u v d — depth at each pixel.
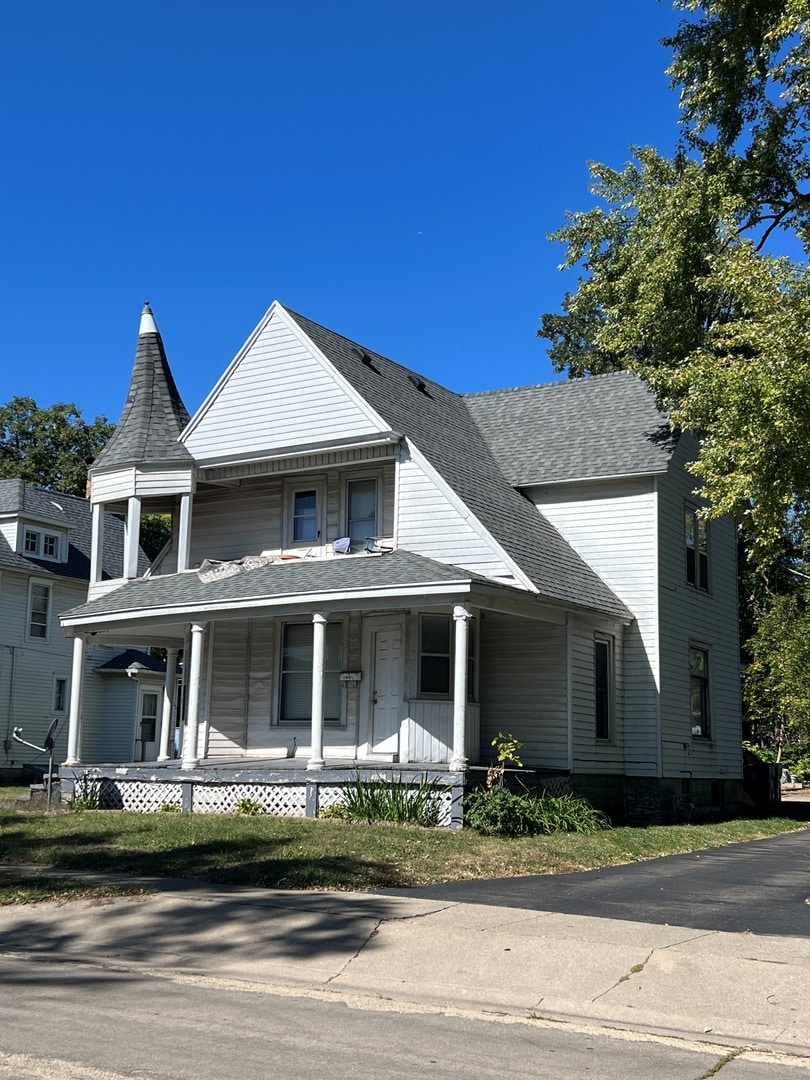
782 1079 6.12
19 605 36.03
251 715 21.64
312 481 21.92
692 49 22.53
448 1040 6.78
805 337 14.88
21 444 55.81
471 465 22.17
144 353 23.80
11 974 8.59
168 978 8.47
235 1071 5.95
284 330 21.52
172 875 12.41
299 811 17.66
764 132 22.42
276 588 18.81
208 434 22.08
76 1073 5.84
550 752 20.28
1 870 12.77
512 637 21.00
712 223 21.03
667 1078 6.07
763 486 15.71
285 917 9.99
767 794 27.75
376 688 20.09
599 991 7.88
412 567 18.19
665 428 23.00
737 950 8.65
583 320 40.44
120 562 40.88
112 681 39.06
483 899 11.07
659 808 21.69
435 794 16.42
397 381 23.78
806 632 29.67
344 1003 7.73
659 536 22.36
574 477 22.59
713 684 24.91
